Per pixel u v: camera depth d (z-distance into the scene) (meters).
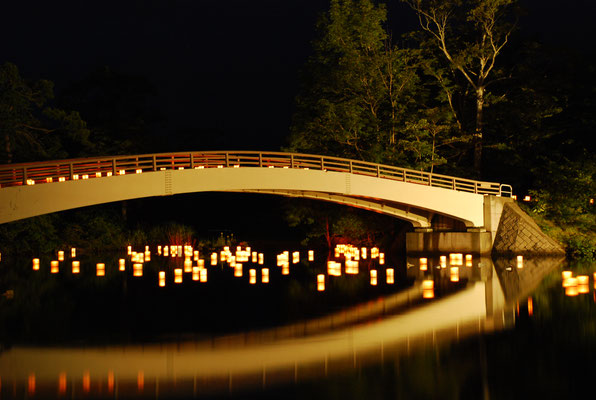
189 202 63.78
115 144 53.09
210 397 11.72
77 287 27.11
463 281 27.78
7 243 42.88
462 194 39.28
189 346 15.84
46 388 12.37
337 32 42.69
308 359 14.36
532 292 23.98
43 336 17.17
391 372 13.20
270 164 34.59
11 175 28.47
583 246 39.00
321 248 51.12
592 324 17.73
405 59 44.22
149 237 51.62
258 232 64.38
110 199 29.36
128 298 23.92
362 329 17.61
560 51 46.81
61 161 28.31
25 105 40.09
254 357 14.60
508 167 48.00
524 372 13.06
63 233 46.81
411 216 41.59
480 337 16.33
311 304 22.11
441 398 11.52
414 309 20.72
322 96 44.84
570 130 46.44
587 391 11.81
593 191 40.31
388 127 43.97
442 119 45.38
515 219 39.66
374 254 41.84
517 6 44.00
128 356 14.85
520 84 48.59
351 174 35.84
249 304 22.27
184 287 26.91
